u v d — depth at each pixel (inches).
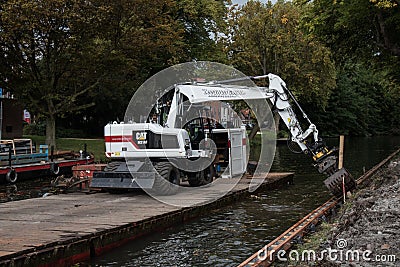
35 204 463.5
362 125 2534.5
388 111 2741.1
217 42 1320.1
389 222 320.8
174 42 1066.1
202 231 410.0
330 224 387.9
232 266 315.6
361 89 2556.6
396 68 957.2
